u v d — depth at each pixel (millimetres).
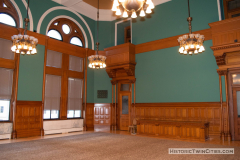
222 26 7914
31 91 8922
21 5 8883
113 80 11539
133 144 6918
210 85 8500
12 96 8375
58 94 10055
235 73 8078
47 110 9617
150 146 6578
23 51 6254
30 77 8922
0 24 8133
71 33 11117
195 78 8914
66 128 10188
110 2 11344
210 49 8609
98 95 11758
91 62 8414
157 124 8891
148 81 10344
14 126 8211
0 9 8328
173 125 8453
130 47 10633
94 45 12172
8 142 7293
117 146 6574
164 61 9906
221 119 8062
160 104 9750
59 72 10141
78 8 11398
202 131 7695
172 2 10031
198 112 8703
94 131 10789
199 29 9070
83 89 11273
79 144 6914
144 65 10562
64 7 10727
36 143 7098
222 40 7883
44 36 9484
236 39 7590
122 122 11250
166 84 9734
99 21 12320
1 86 8102
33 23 9227
